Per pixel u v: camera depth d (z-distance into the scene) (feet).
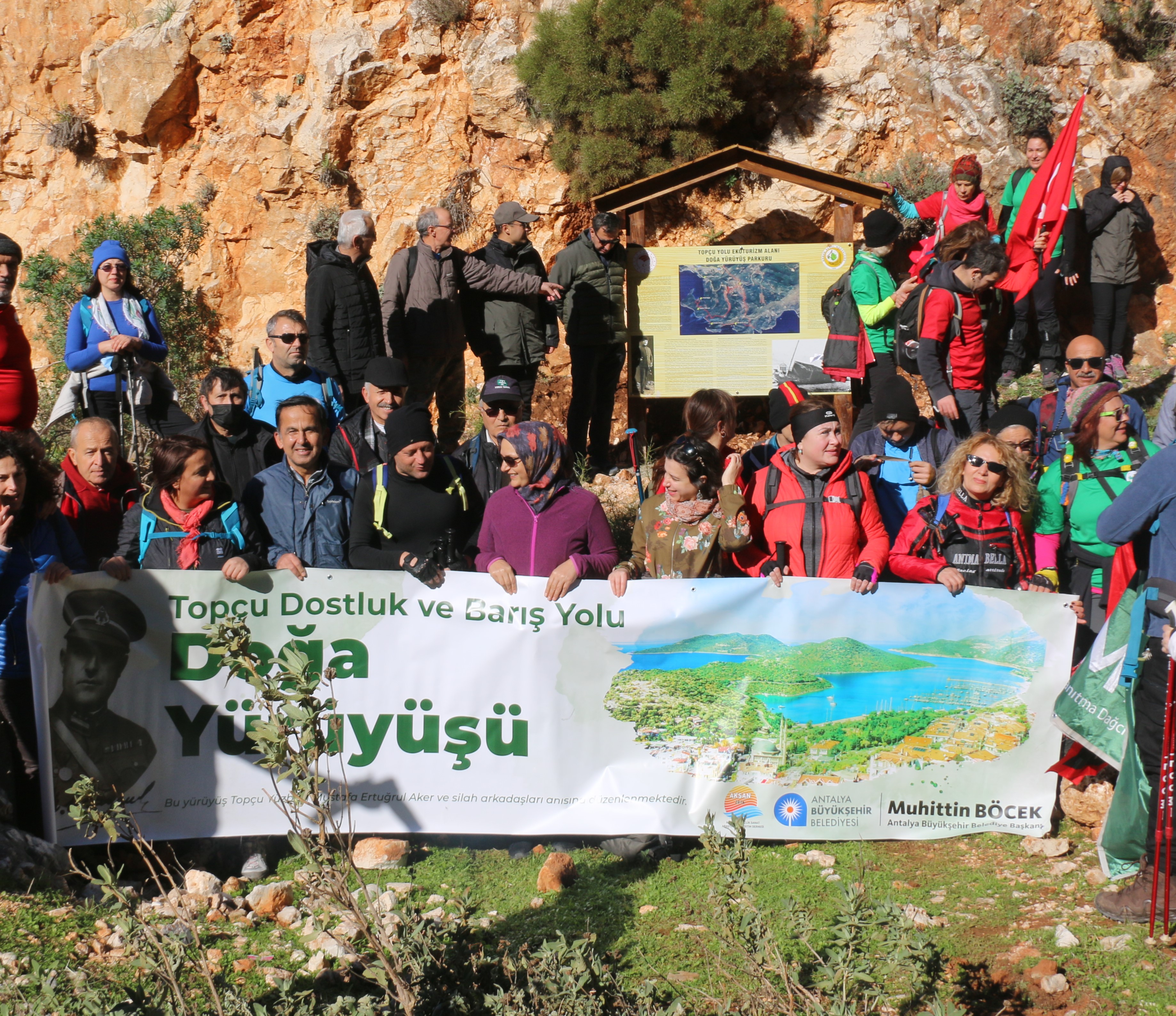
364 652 16.12
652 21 36.42
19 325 22.22
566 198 38.96
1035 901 14.44
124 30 42.70
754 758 16.40
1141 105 36.45
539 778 16.28
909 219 35.81
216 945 13.14
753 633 16.34
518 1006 10.30
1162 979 12.35
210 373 19.33
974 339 23.15
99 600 15.47
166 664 15.71
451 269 30.83
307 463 17.47
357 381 27.32
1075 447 17.13
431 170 40.24
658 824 16.25
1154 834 13.34
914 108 37.88
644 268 33.35
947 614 16.44
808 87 38.42
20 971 11.61
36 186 44.09
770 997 10.81
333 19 40.37
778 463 17.37
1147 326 35.60
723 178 38.32
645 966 12.83
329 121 39.99
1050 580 17.17
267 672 15.92
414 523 16.70
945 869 15.57
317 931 11.53
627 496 30.71
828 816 16.43
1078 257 33.78
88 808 12.13
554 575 15.94
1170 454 13.20
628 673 16.30
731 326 33.24
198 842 16.34
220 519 16.49
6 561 15.17
